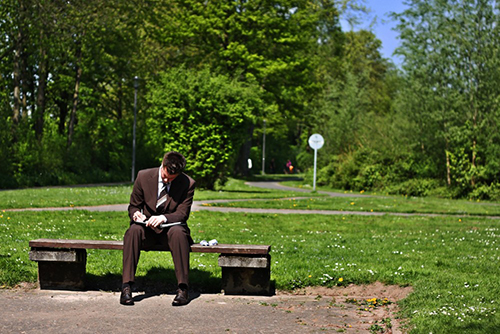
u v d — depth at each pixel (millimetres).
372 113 39000
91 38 35562
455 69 29297
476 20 28703
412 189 31281
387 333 4965
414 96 30688
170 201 6273
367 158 35312
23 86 38156
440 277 6801
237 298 6238
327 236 11430
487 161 28703
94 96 42875
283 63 40406
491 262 8102
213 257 8344
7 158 30516
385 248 9578
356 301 6133
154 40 42562
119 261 7680
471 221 15305
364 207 19031
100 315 5438
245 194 25000
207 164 26500
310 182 40500
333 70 53406
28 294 6242
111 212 14867
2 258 7379
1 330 4891
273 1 41750
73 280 6488
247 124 26969
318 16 45438
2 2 31234
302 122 66562
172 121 26297
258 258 6211
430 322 4930
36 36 33469
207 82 26328
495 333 4555
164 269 7223
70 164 36000
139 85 41188
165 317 5402
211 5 40125
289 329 5066
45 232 10484
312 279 6758
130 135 42250
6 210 15039
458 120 29641
